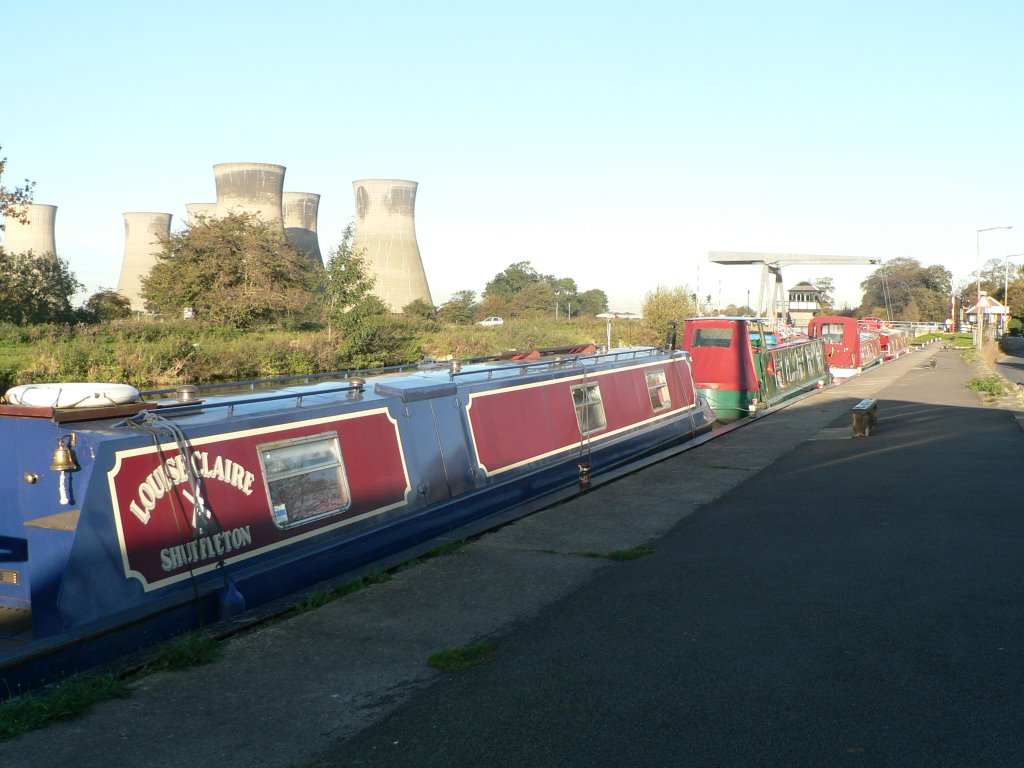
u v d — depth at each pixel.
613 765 4.66
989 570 8.23
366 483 9.14
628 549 9.15
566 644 6.46
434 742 4.93
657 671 5.93
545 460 12.38
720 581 8.05
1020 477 12.78
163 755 4.77
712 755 4.76
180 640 6.31
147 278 57.22
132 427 7.08
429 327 56.09
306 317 52.31
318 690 5.64
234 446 7.78
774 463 14.80
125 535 6.66
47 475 6.72
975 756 4.70
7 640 6.32
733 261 50.41
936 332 96.06
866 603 7.33
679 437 17.05
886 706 5.33
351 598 7.55
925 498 11.54
